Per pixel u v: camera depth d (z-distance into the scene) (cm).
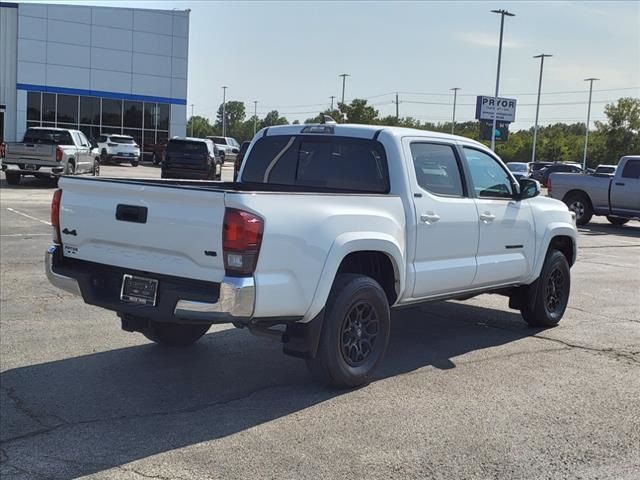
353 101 6644
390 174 579
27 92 4100
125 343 649
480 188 667
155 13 4362
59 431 446
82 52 4209
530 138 8981
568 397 530
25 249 1153
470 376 578
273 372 578
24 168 2328
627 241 1731
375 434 450
